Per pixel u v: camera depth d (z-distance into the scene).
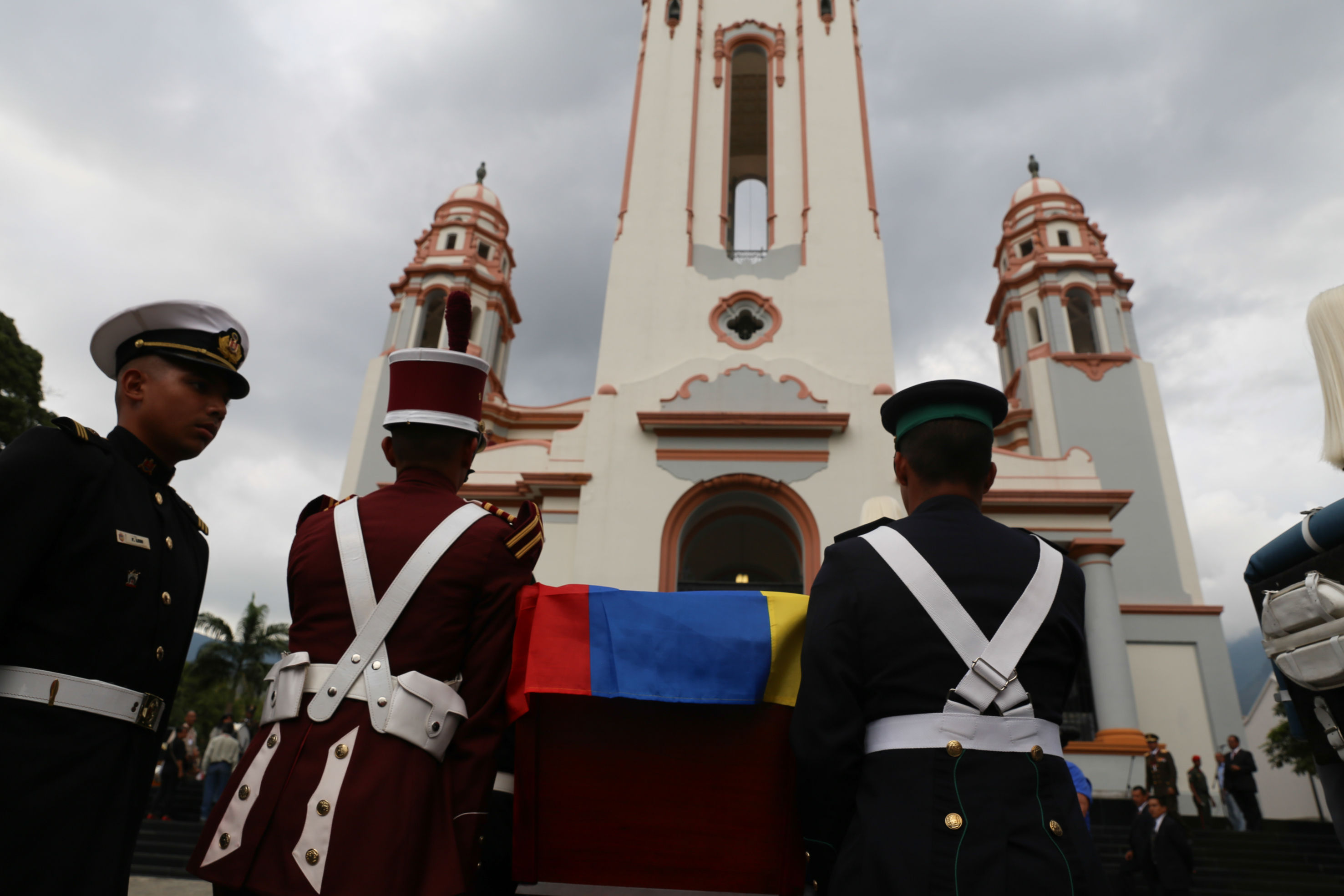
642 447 16.27
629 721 2.73
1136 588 21.89
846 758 2.13
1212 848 13.55
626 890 2.70
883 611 2.23
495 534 2.58
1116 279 27.11
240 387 2.96
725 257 18.73
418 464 2.76
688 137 20.17
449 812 2.23
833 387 16.67
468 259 28.53
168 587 2.61
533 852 2.70
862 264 18.36
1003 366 29.80
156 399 2.78
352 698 2.26
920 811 2.00
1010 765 2.05
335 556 2.47
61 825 2.17
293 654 2.35
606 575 15.19
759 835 2.70
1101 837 13.38
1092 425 24.19
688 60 21.41
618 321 17.95
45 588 2.33
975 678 2.11
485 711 2.39
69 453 2.44
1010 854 1.92
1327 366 1.96
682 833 2.71
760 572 21.16
